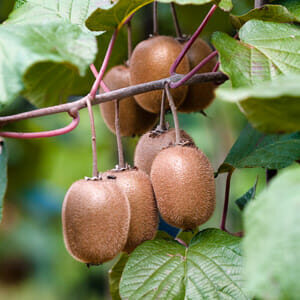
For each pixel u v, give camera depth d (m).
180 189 0.75
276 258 0.57
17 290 1.90
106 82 0.89
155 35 0.86
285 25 0.76
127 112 0.89
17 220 1.74
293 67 0.72
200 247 0.76
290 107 0.63
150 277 0.75
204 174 0.76
